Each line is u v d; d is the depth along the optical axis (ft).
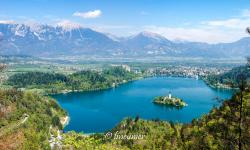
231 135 161.58
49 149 579.48
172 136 517.55
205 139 216.33
